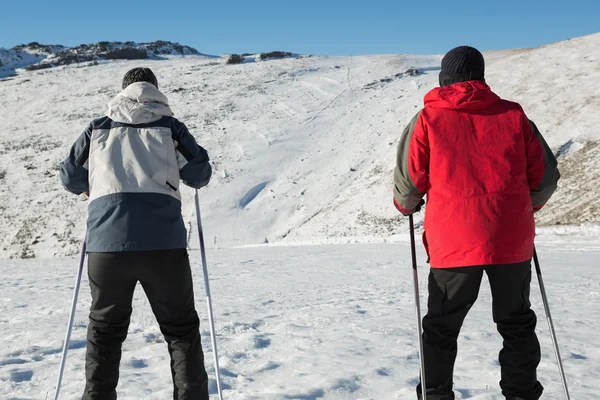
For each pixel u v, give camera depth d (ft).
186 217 126.62
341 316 23.65
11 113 208.95
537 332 19.12
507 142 9.64
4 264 69.10
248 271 50.21
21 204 134.00
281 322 22.77
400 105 176.45
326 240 92.02
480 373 14.32
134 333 20.99
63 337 20.44
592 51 162.50
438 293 9.96
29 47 379.14
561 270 43.06
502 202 9.46
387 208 114.52
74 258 78.59
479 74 10.14
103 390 10.32
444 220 9.60
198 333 10.66
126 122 10.27
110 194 9.87
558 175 10.20
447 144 9.64
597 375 13.78
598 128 114.01
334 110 184.96
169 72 264.93
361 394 12.82
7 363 16.84
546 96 138.41
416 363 15.25
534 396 10.12
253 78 235.61
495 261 9.40
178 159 10.47
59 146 169.07
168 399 12.62
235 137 168.55
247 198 134.62
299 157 153.28
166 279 10.00
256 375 14.73
